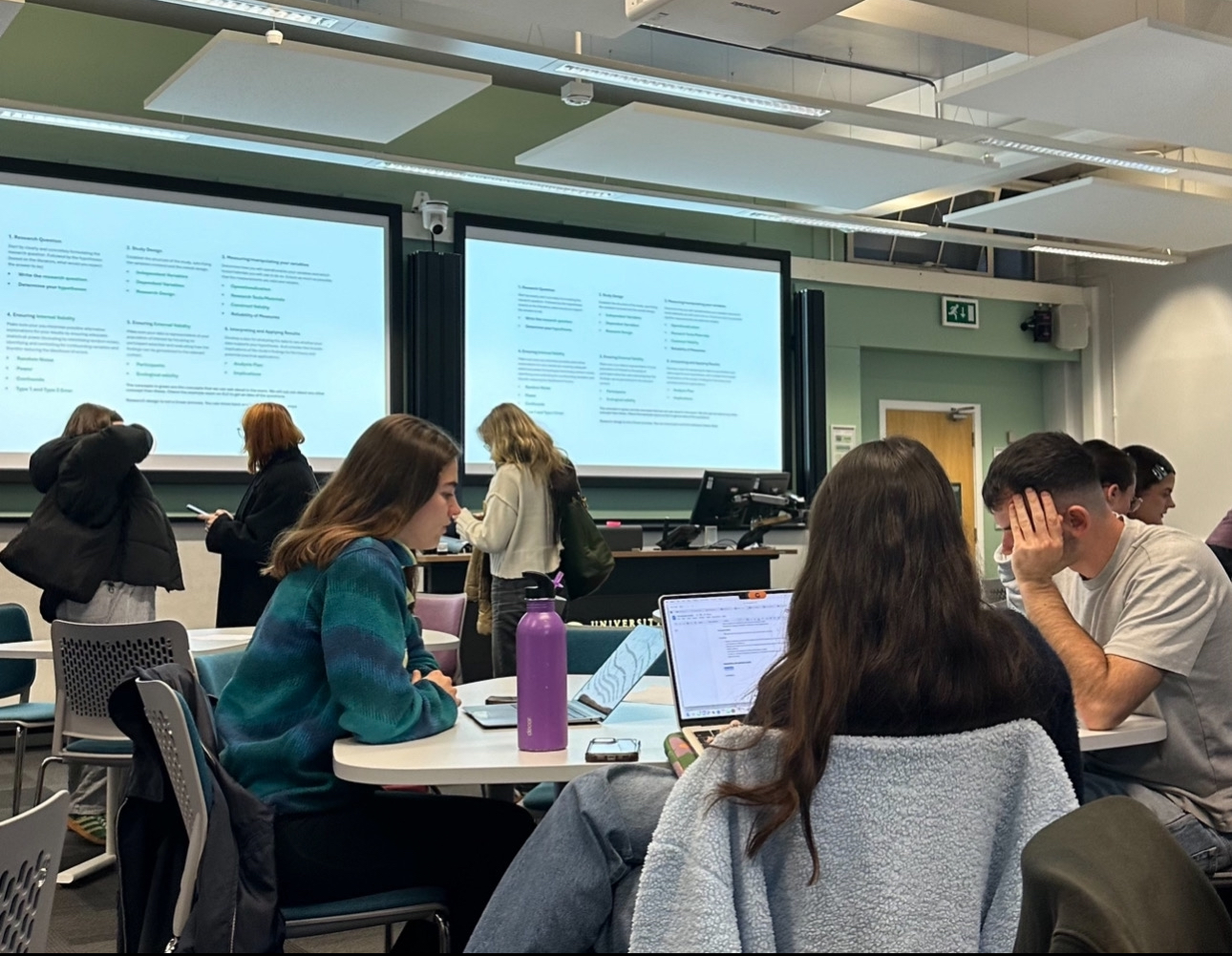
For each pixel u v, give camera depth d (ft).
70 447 12.33
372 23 14.85
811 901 3.46
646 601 21.49
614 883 4.05
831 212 28.30
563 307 24.77
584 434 24.97
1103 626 7.00
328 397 22.16
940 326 30.83
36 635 19.39
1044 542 6.69
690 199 23.82
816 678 3.55
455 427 22.98
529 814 6.42
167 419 20.72
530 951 3.91
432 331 22.77
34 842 3.36
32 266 19.66
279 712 6.21
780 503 22.94
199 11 20.72
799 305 27.66
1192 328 30.58
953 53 22.85
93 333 20.11
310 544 6.30
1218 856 6.41
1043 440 6.86
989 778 3.54
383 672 6.07
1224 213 24.89
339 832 6.05
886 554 3.67
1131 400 32.04
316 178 22.44
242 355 21.39
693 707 6.29
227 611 13.84
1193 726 6.66
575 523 14.17
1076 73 16.69
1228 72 16.69
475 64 23.43
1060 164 24.52
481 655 18.56
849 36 21.93
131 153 20.67
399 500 6.47
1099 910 1.96
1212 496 30.14
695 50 22.89
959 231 27.22
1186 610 6.54
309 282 22.06
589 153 20.62
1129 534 6.96
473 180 21.81
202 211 21.09
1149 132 19.30
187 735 5.47
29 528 12.07
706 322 26.48
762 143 20.15
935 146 26.11
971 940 3.50
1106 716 6.40
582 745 6.11
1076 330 32.17
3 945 3.28
